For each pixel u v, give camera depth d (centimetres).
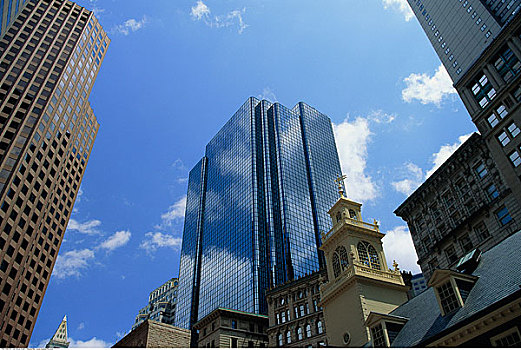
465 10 10525
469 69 4791
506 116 4250
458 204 5475
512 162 4181
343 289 3756
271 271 15262
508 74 4306
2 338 8988
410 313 3111
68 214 12444
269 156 19725
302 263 15800
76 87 13362
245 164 19925
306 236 17012
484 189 5069
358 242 4003
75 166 13038
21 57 12044
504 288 2219
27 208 10169
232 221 18725
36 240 10544
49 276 11162
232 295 15862
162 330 3256
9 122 10481
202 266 19812
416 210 6325
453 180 5631
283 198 17600
